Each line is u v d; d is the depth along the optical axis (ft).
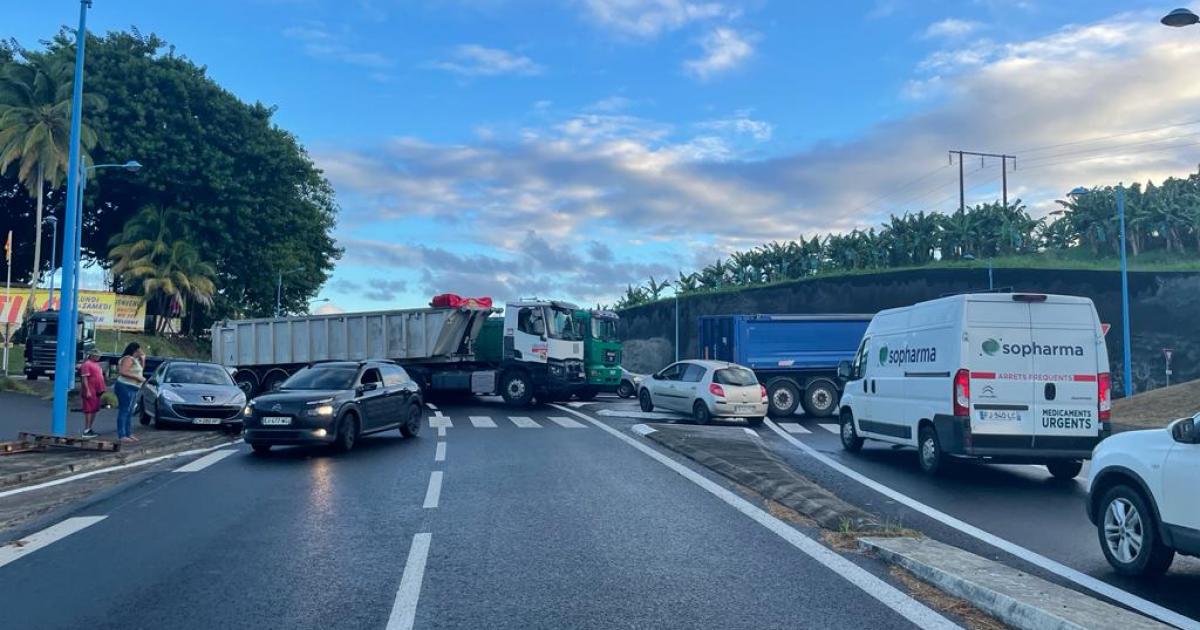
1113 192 249.96
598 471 40.27
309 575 21.58
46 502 32.04
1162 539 21.07
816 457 47.60
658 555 23.65
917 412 41.04
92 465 42.14
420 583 20.79
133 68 174.09
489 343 93.97
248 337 96.78
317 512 30.07
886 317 46.62
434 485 35.96
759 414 70.23
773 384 78.74
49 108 148.15
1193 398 73.10
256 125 189.06
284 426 45.80
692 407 71.36
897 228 258.57
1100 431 37.11
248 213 182.50
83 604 19.12
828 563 22.72
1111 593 20.42
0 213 187.83
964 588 19.39
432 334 89.92
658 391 76.28
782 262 273.75
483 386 89.30
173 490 34.88
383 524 27.96
